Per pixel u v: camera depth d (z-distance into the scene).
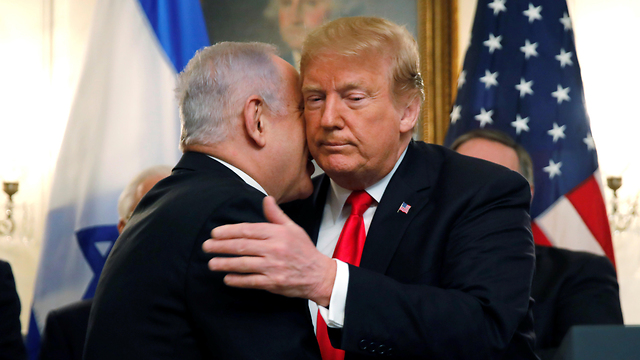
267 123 1.65
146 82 4.31
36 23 5.65
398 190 1.82
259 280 1.31
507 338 1.50
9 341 2.67
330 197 1.99
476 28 4.53
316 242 1.93
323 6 5.51
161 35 4.37
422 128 5.32
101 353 1.42
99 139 4.23
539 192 4.17
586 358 0.68
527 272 1.63
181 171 1.61
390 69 1.69
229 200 1.43
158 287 1.41
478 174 1.81
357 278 1.44
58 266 4.12
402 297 1.46
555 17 4.43
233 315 1.38
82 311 3.17
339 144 1.68
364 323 1.42
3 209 5.42
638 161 5.31
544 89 4.30
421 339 1.43
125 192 3.60
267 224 1.33
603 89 5.39
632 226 5.26
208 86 1.63
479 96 4.34
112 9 4.38
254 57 1.66
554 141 4.22
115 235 4.16
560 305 3.15
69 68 5.61
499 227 1.68
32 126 5.55
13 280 2.79
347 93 1.66
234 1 5.51
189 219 1.43
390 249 1.72
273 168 1.67
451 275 1.64
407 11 5.45
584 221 4.10
